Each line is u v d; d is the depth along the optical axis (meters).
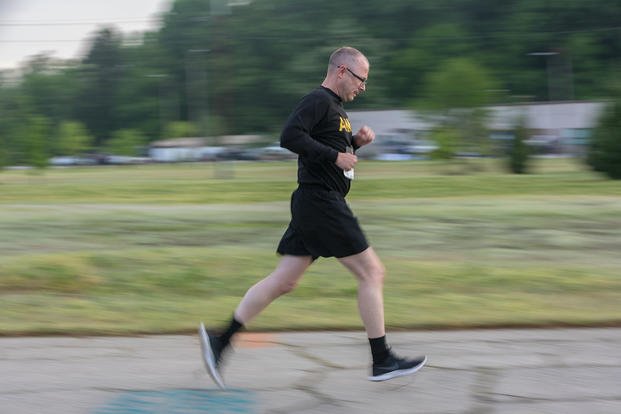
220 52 136.50
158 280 14.21
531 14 156.75
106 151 164.50
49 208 27.19
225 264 15.40
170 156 145.88
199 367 9.45
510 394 8.26
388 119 110.38
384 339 8.47
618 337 10.53
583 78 154.00
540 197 29.86
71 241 19.33
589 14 155.50
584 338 10.50
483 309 12.01
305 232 8.21
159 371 9.30
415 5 160.00
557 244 18.11
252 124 144.00
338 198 8.19
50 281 13.99
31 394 8.48
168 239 19.34
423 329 11.11
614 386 8.47
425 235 19.39
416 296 12.92
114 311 12.34
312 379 8.93
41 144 86.25
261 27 146.12
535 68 156.62
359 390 8.52
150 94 187.62
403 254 17.02
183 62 182.12
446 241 18.62
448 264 15.42
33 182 64.88
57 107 193.62
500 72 154.50
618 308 12.05
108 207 27.73
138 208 26.83
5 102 182.00
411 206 25.08
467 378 8.83
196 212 24.77
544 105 101.19
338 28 144.88
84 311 12.31
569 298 12.73
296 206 8.25
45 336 11.07
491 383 8.63
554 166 72.19
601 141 46.75
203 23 174.00
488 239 18.78
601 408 7.81
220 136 122.75
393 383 8.70
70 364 9.62
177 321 11.66
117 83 193.75
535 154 63.25
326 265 14.91
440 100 74.56
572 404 7.93
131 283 14.06
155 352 10.14
